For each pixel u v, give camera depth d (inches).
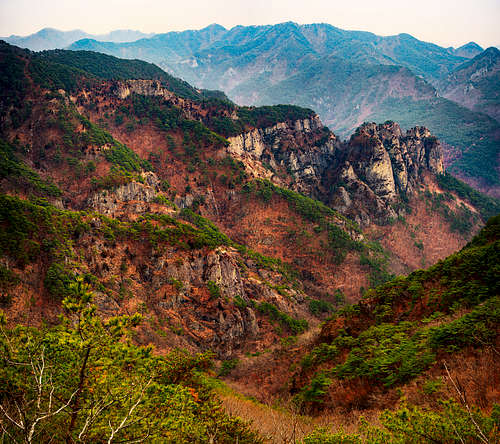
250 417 644.7
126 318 287.7
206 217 5128.0
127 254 2770.7
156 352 2130.9
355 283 4571.9
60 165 4126.5
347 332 1200.2
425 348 679.7
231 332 2674.7
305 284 4453.7
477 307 705.0
